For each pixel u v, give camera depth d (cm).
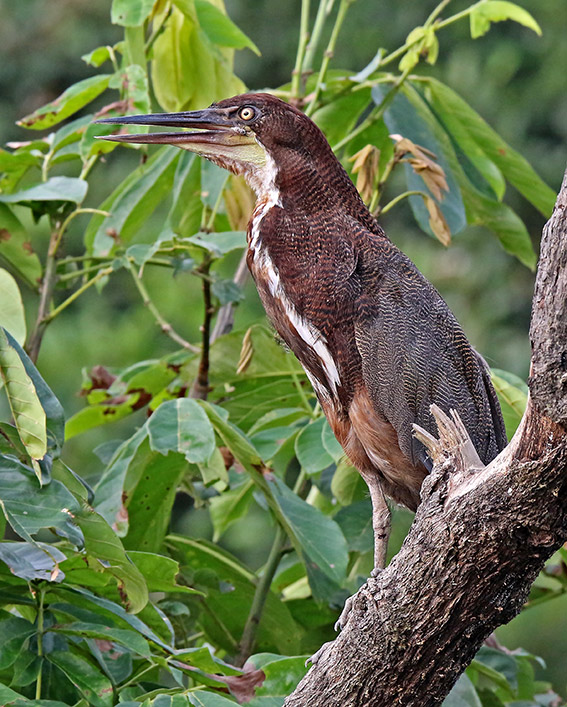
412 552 527
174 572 648
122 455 721
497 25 1911
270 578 810
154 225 1641
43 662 582
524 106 1886
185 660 600
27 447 564
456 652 539
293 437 844
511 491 488
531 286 1827
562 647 1670
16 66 1959
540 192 941
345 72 965
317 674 569
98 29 1958
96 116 820
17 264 846
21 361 569
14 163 854
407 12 1917
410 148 816
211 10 903
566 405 459
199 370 839
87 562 603
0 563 597
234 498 911
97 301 1812
